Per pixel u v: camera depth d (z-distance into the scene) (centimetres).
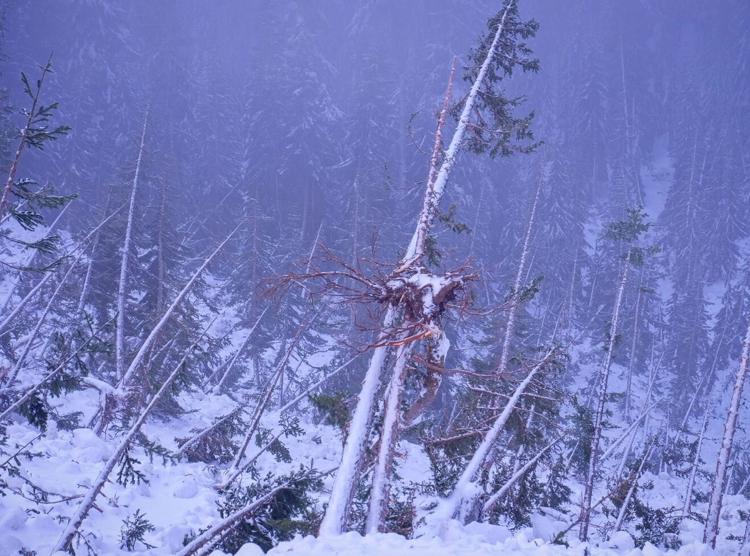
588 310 5809
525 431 1384
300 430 1641
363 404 1002
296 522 882
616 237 2186
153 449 938
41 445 1298
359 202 3800
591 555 753
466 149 1445
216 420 1753
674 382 5344
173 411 2089
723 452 1698
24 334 1802
